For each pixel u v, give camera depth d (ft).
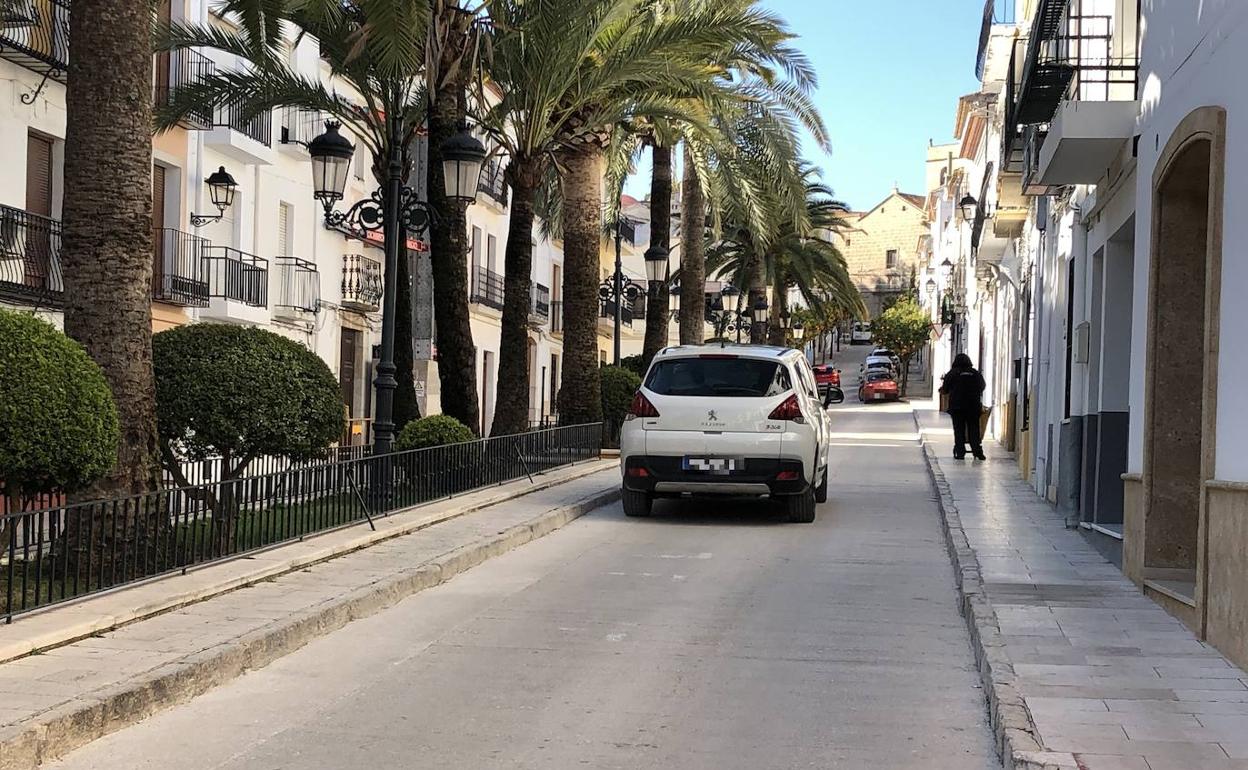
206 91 61.36
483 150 51.96
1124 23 44.37
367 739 19.03
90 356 30.30
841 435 117.19
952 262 173.78
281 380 38.22
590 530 46.42
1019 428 76.28
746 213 87.30
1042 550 39.04
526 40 61.11
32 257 60.03
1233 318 23.93
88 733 18.38
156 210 74.84
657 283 96.37
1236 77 24.13
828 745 19.03
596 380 78.33
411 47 47.50
